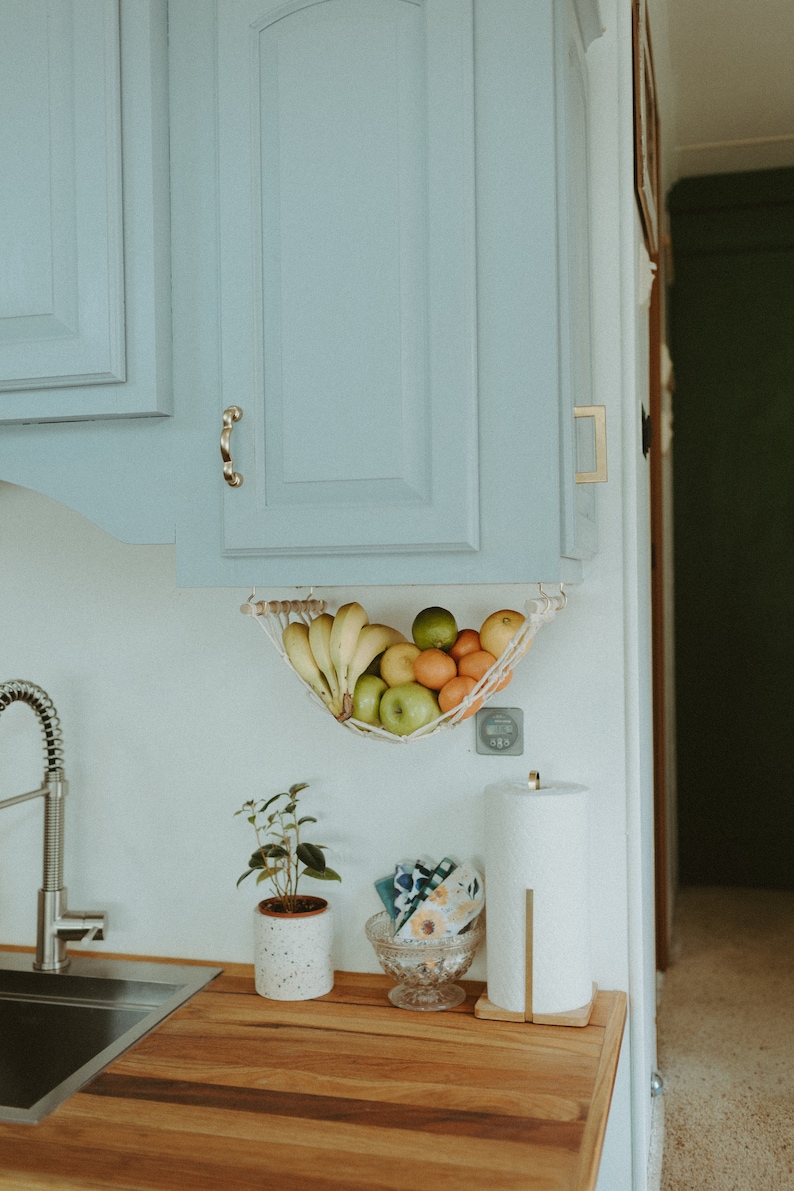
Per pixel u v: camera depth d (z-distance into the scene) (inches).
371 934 50.1
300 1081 41.1
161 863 58.8
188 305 44.1
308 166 41.9
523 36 39.9
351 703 46.9
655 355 109.0
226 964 57.1
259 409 42.6
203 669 58.0
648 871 67.7
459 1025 47.1
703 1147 77.7
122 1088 40.6
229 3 42.9
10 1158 35.3
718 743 150.0
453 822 54.3
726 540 148.4
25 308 44.3
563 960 47.2
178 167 44.3
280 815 54.5
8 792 61.6
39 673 60.7
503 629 46.8
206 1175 34.0
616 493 52.2
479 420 40.4
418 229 40.8
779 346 145.5
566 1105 38.8
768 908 137.9
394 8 41.0
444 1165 34.5
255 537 42.4
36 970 56.3
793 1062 91.3
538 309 39.8
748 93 116.3
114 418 44.6
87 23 43.6
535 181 39.8
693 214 146.7
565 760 52.7
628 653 51.9
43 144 44.1
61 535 60.4
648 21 73.3
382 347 41.1
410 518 40.6
